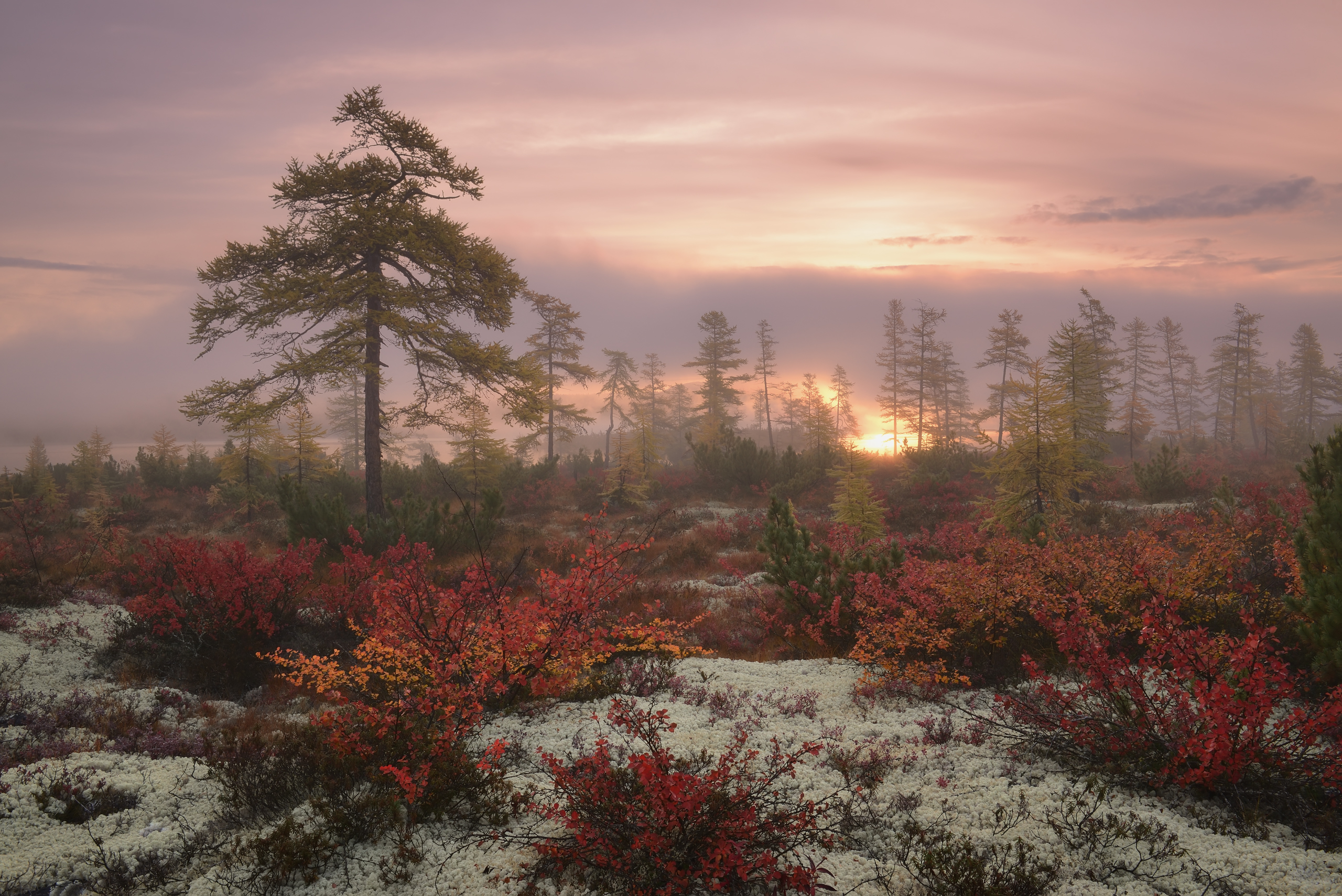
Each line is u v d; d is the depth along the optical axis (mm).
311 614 9609
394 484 28312
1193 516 12938
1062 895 3158
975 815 3951
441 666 5637
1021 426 17250
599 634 6734
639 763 3602
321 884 3604
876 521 17844
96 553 15000
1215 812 3812
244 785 4586
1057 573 7008
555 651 6352
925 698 6281
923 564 8578
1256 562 8688
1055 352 26609
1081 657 4762
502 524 20547
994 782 4320
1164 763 4113
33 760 5137
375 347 19672
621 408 62094
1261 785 3863
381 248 19906
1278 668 3922
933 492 23688
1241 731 4027
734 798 3758
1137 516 16922
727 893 3377
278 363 19141
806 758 4984
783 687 6988
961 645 6824
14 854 3895
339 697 5711
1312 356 64562
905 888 3318
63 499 27969
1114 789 4109
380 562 9656
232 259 19109
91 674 7809
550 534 20719
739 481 29312
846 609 8539
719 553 17219
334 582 9688
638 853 3473
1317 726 3826
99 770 4953
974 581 7090
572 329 45125
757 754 4949
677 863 3412
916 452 33375
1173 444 53312
